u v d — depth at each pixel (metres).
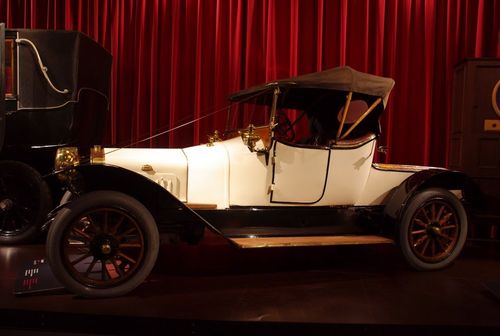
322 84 2.81
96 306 2.26
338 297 2.47
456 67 3.97
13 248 3.39
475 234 4.38
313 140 3.25
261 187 2.81
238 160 2.79
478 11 4.30
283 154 2.81
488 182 3.71
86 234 2.37
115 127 4.79
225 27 4.59
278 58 4.56
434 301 2.42
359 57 4.48
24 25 4.85
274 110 2.82
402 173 3.19
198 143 4.63
